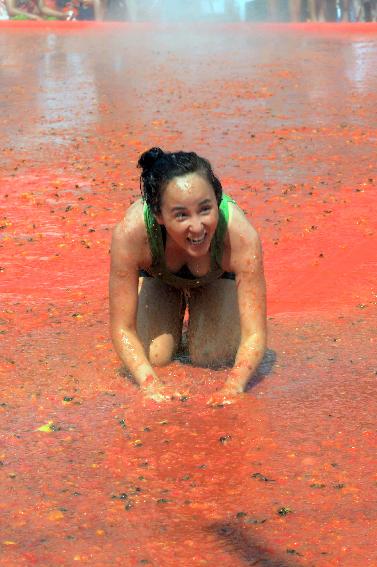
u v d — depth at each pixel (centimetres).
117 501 608
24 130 1941
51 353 884
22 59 2856
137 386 796
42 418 739
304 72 2483
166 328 829
